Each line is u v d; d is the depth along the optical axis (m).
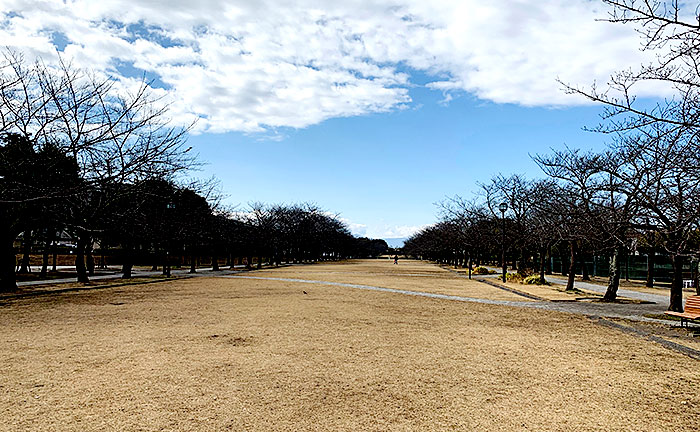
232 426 4.90
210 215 36.84
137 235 28.14
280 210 68.19
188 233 32.56
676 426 5.11
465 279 32.91
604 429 5.00
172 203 30.69
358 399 5.82
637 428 5.04
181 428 4.82
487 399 5.92
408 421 5.13
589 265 42.97
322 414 5.29
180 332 10.07
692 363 7.94
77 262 22.98
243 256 69.19
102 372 6.83
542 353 8.62
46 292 18.47
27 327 10.59
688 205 9.45
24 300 15.92
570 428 5.02
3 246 18.36
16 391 5.93
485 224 37.31
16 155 14.50
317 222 80.88
